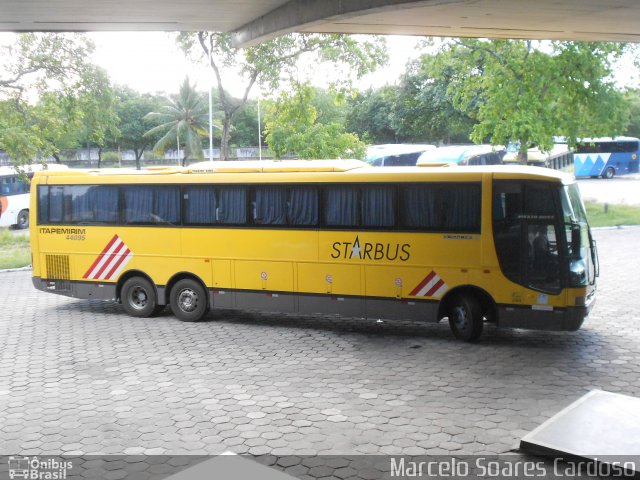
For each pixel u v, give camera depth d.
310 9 12.02
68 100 26.28
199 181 13.93
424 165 12.90
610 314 14.17
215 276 13.95
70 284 15.30
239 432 8.10
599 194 41.97
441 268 12.07
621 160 53.44
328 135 26.39
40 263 15.55
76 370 10.85
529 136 24.86
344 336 12.88
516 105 25.64
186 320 14.37
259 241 13.51
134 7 11.81
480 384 9.80
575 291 11.23
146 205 14.46
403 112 53.25
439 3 10.09
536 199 11.39
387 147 46.62
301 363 11.05
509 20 12.45
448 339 12.45
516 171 11.61
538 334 12.68
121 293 14.95
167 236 14.30
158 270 14.46
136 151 65.75
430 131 54.81
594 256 12.07
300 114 26.28
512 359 11.08
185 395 9.51
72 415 8.80
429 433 7.97
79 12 12.09
